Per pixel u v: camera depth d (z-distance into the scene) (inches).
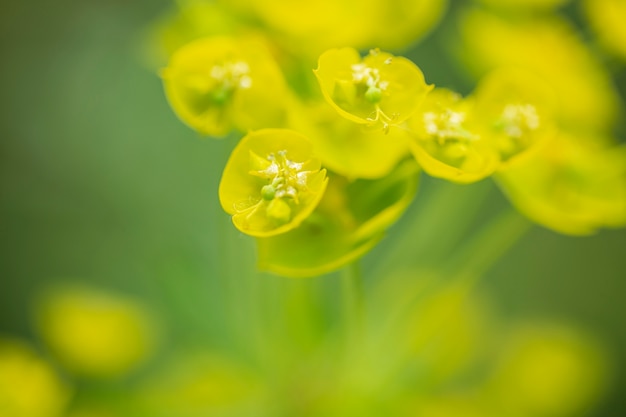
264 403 11.4
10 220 14.0
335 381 11.1
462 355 12.0
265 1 10.3
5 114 14.3
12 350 11.5
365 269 12.8
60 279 13.9
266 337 11.1
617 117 11.6
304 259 9.1
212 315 11.4
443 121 9.1
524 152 9.3
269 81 9.3
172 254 11.4
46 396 11.3
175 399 11.5
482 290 13.9
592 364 12.6
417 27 10.7
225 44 9.4
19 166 14.0
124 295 13.4
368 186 9.2
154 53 11.3
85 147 13.8
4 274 14.0
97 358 11.9
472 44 11.8
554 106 9.6
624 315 15.3
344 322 10.5
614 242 15.4
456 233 13.0
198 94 9.4
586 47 11.8
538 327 12.9
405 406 11.5
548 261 15.4
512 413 12.5
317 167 8.6
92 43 14.5
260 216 8.6
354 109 8.8
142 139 13.7
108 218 13.7
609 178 10.4
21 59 14.6
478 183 11.6
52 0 14.8
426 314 11.3
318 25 10.3
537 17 11.9
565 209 10.3
